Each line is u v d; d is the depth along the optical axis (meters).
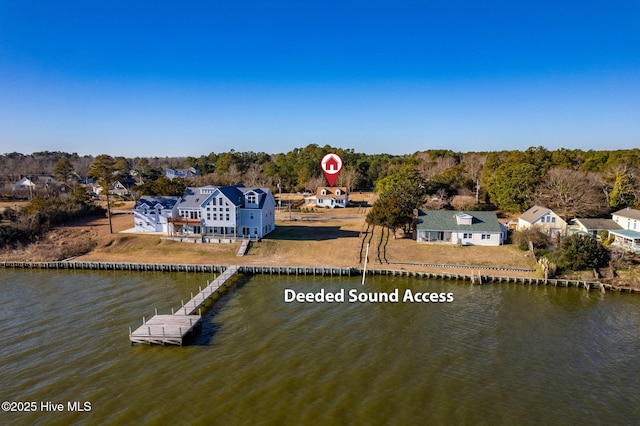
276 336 36.88
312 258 61.41
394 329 38.44
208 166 179.62
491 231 65.38
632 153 106.81
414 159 163.88
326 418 25.62
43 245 67.94
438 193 96.88
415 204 78.38
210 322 40.00
